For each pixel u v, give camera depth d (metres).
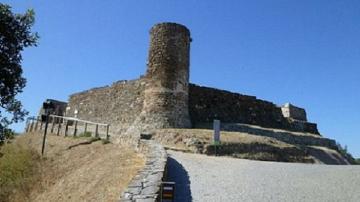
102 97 37.84
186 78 30.20
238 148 23.72
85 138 25.39
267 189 11.52
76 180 16.70
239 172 14.62
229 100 37.22
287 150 26.38
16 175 20.22
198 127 30.59
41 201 16.20
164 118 28.14
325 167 16.61
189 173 13.98
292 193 11.02
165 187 9.05
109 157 18.61
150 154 14.75
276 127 40.34
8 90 15.93
